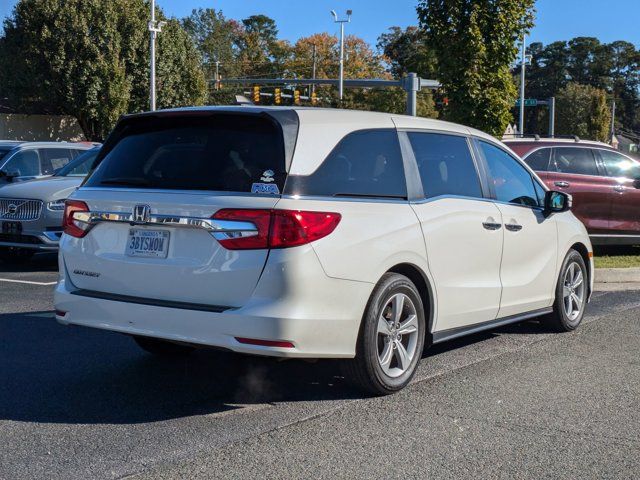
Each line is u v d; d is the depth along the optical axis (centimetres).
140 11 4056
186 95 4403
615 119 12988
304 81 3106
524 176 679
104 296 487
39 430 442
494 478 382
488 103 1320
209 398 506
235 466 391
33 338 666
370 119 525
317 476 380
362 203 484
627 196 1198
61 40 3778
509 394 522
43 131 4338
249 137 474
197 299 454
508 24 1302
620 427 460
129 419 462
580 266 734
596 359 621
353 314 468
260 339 436
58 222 1093
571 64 12619
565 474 389
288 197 447
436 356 626
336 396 512
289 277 436
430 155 563
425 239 523
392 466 394
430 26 1323
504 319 633
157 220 464
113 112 3888
